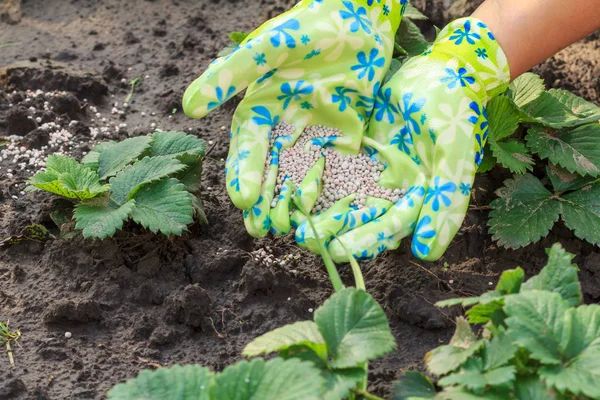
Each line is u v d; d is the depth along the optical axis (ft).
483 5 4.20
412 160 4.03
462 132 3.97
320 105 4.09
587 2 4.08
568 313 3.56
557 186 4.25
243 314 4.02
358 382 3.66
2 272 4.16
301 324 3.67
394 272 4.14
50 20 5.31
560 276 3.67
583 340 3.54
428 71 4.08
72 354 3.92
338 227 3.94
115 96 4.86
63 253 4.15
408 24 4.62
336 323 3.64
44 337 3.96
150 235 4.18
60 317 3.98
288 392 3.47
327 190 4.07
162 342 3.96
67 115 4.69
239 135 4.06
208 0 5.40
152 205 4.09
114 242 4.15
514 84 4.42
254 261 4.10
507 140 4.35
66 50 5.08
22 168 4.49
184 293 4.00
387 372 3.85
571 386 3.46
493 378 3.51
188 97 3.98
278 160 4.07
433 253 3.92
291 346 3.62
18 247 4.22
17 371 3.87
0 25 5.28
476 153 4.01
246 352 3.60
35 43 5.14
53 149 4.56
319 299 4.08
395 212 3.96
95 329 4.00
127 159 4.24
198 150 4.26
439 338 3.97
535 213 4.18
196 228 4.25
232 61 3.99
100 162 4.27
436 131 3.97
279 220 3.97
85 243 4.15
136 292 4.07
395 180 4.04
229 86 3.99
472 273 4.16
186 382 3.53
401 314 4.00
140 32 5.22
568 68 4.88
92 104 4.80
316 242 3.91
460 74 4.05
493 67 4.09
